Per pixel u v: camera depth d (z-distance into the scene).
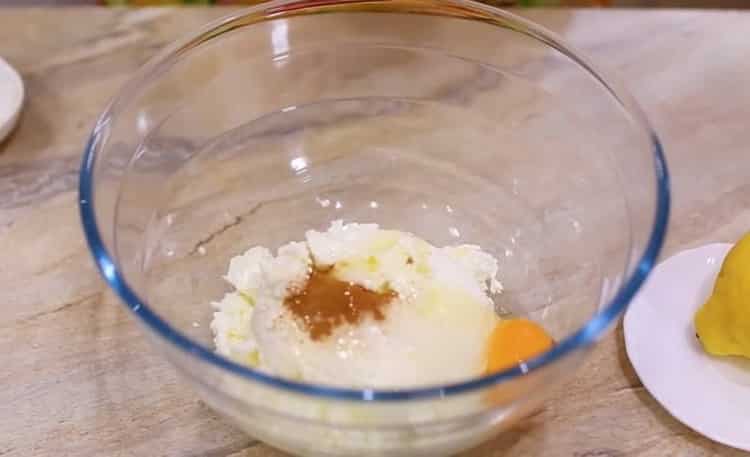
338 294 0.49
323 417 0.40
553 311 0.51
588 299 0.50
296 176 0.60
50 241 0.57
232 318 0.49
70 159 0.62
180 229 0.55
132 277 0.49
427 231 0.56
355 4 0.59
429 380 0.46
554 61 0.57
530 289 0.52
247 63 0.60
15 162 0.62
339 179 0.59
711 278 0.54
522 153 0.59
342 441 0.41
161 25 0.72
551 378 0.41
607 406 0.49
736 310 0.48
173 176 0.56
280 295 0.49
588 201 0.54
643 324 0.52
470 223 0.57
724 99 0.66
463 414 0.39
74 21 0.72
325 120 0.62
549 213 0.56
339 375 0.45
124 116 0.51
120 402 0.50
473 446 0.45
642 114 0.49
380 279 0.50
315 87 0.63
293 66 0.62
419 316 0.48
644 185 0.47
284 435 0.42
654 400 0.50
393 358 0.46
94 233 0.43
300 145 0.61
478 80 0.62
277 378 0.38
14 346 0.52
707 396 0.49
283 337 0.47
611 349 0.52
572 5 0.84
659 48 0.70
